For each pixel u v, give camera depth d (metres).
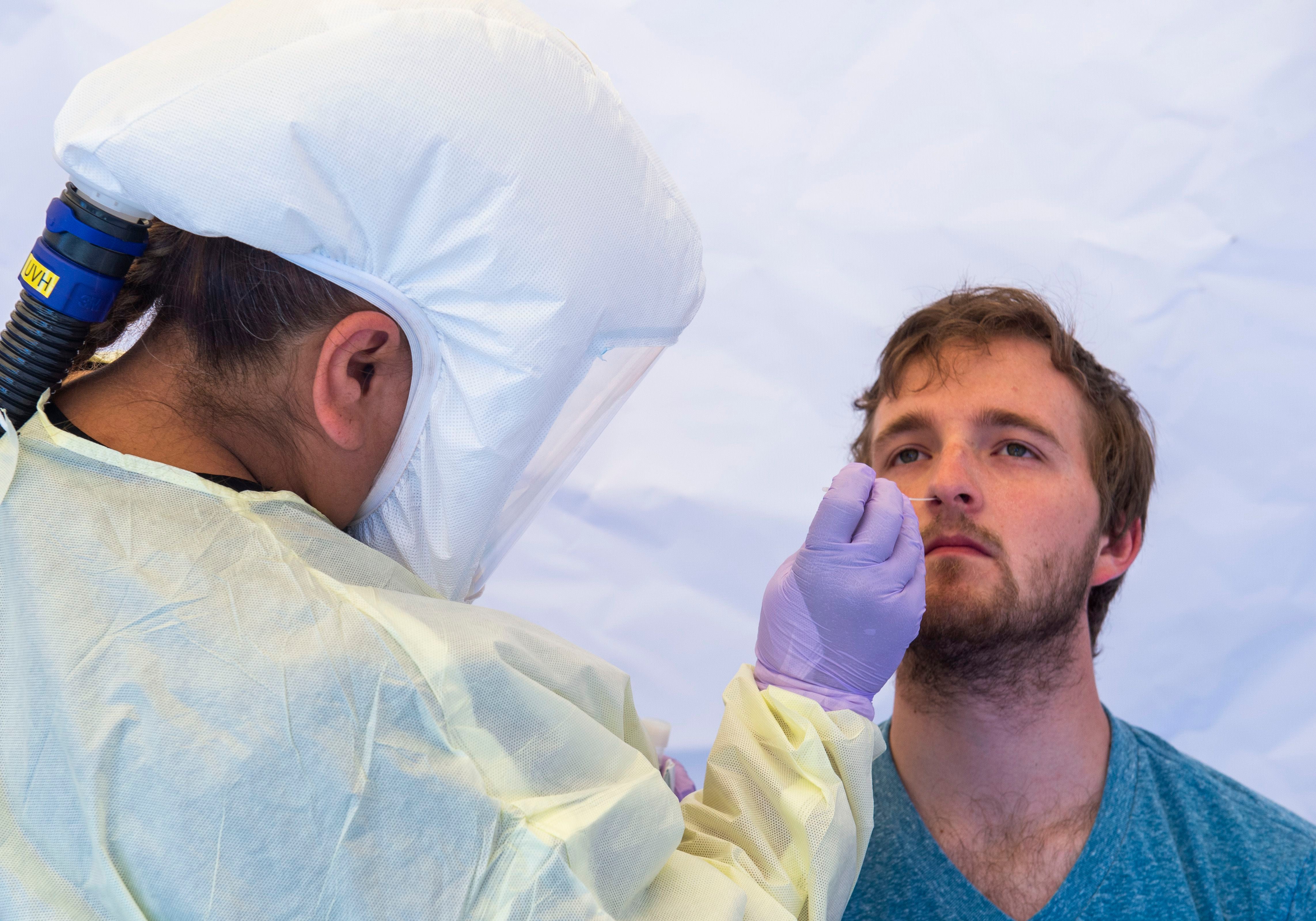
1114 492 1.34
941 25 1.65
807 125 1.71
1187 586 1.74
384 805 0.61
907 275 1.76
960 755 1.20
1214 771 1.22
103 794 0.57
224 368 0.70
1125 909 1.08
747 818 0.87
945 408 1.28
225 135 0.64
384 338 0.73
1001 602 1.15
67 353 0.66
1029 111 1.67
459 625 0.69
